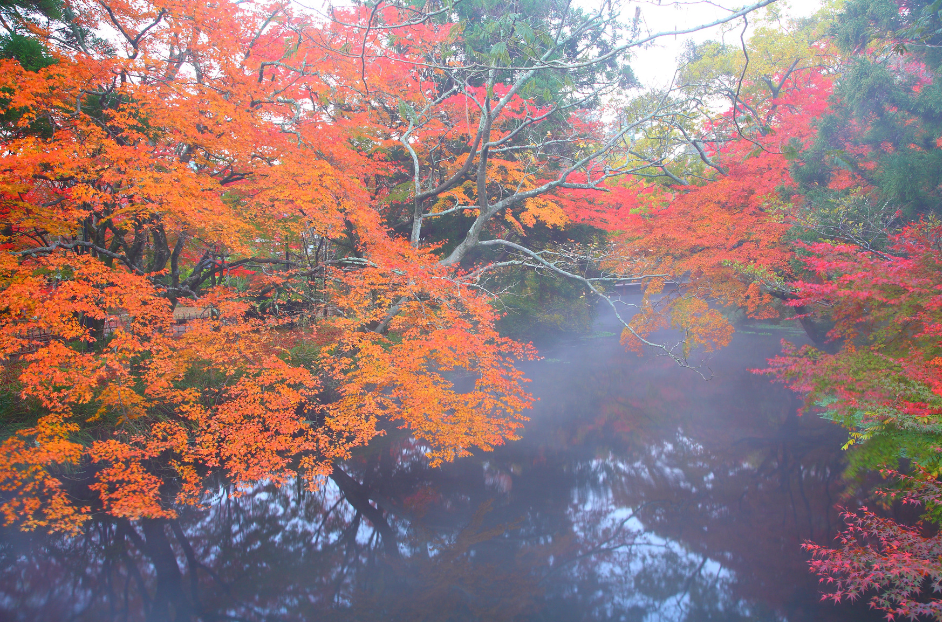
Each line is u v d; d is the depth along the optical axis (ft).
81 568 21.45
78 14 28.12
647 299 49.67
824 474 30.12
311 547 23.93
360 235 33.37
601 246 58.59
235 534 25.08
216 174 30.68
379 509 28.04
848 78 34.78
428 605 19.60
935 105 29.63
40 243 27.96
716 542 24.00
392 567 22.58
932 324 23.67
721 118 46.44
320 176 29.14
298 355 35.91
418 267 29.30
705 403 46.83
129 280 23.27
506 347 31.24
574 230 66.59
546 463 34.32
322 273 35.06
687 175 47.93
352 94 38.45
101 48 29.76
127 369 22.58
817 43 54.29
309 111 37.86
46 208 22.89
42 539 22.26
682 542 24.20
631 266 42.55
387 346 37.24
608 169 38.24
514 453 35.94
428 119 41.73
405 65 40.14
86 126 23.39
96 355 25.40
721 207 44.62
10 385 24.31
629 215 61.46
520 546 24.29
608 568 21.84
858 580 15.99
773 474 31.19
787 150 23.06
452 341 26.68
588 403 47.47
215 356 25.27
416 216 39.78
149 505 21.80
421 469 33.19
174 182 23.68
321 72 35.09
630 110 39.65
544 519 26.91
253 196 29.73
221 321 28.09
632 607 19.17
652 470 32.89
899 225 33.55
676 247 45.62
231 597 19.97
